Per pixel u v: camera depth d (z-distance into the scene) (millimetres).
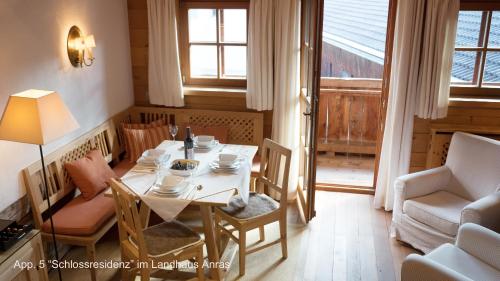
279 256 3436
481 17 3814
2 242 2389
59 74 3320
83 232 3031
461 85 4059
